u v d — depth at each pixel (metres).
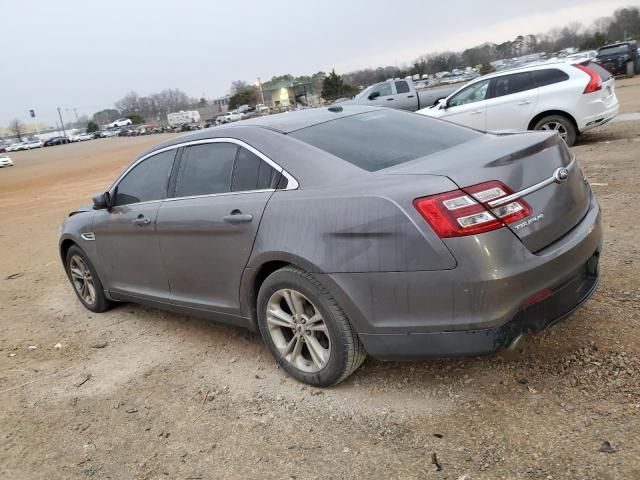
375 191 2.89
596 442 2.56
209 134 3.96
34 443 3.29
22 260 8.41
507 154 2.86
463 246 2.64
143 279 4.54
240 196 3.56
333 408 3.18
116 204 4.70
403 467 2.62
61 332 5.09
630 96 19.02
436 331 2.79
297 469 2.73
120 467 2.96
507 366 3.26
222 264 3.68
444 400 3.07
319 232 3.04
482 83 10.93
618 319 3.54
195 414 3.36
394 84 19.25
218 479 2.75
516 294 2.70
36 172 31.28
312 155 3.33
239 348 4.16
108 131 107.00
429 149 3.44
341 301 3.00
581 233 3.02
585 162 8.69
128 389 3.79
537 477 2.41
